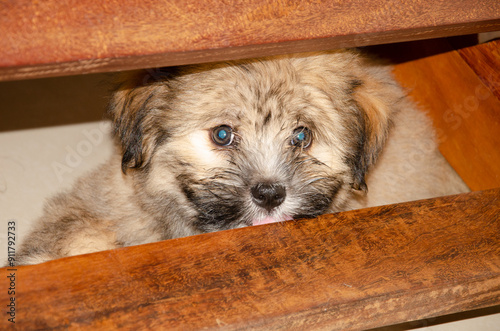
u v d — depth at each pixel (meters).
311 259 0.43
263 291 0.42
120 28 0.39
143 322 0.40
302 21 0.41
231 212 0.50
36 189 0.58
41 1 0.38
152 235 0.53
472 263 0.44
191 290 0.41
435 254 0.44
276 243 0.44
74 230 0.52
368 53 0.62
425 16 0.43
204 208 0.50
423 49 0.60
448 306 0.44
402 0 0.42
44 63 0.38
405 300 0.43
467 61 0.57
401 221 0.45
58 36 0.38
